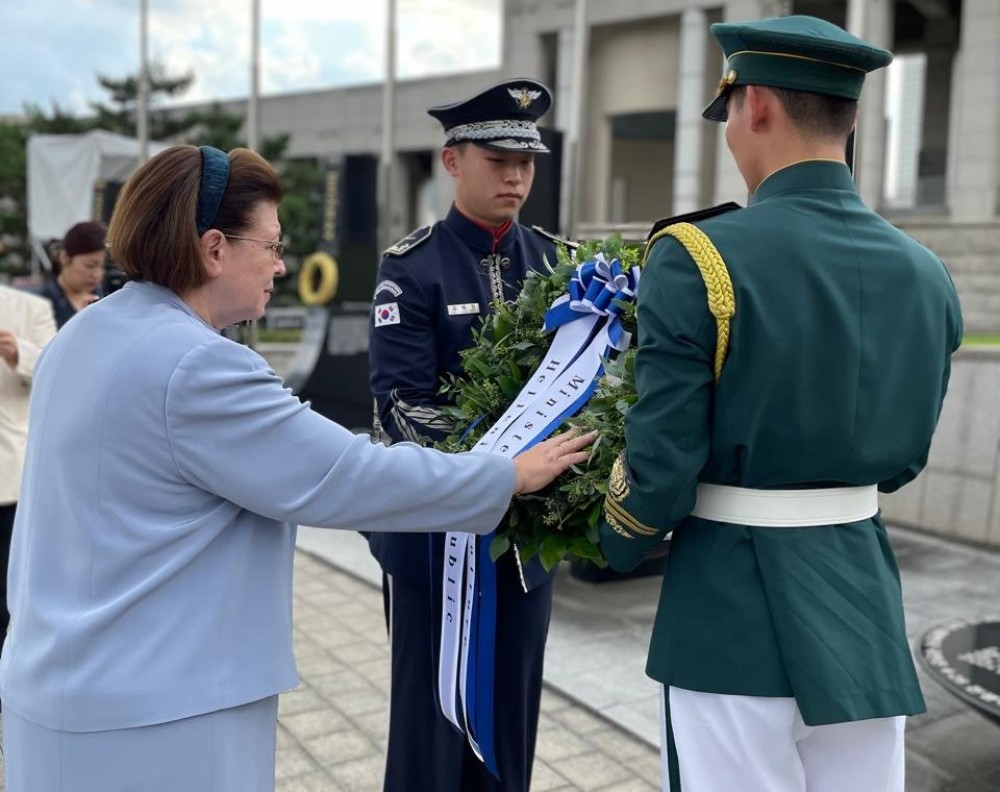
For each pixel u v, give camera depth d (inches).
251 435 49.6
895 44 952.9
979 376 197.5
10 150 1019.3
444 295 81.5
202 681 49.4
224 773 50.2
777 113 53.4
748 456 51.2
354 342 312.0
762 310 49.3
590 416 61.2
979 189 644.1
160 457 49.0
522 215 205.9
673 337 49.7
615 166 1037.2
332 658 138.3
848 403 50.8
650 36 792.3
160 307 51.9
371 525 53.2
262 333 654.5
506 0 858.8
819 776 56.6
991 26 633.0
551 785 102.9
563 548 62.8
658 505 50.8
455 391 77.3
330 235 330.0
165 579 49.2
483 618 73.4
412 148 1126.4
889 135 768.9
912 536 204.7
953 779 106.3
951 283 57.1
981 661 114.6
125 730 48.2
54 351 52.9
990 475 195.0
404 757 84.6
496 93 79.8
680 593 54.9
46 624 49.9
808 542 52.9
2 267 1024.9
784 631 51.4
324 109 1198.3
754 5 705.0
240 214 53.0
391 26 444.8
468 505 55.2
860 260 51.8
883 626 53.0
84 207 584.4
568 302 67.4
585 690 127.4
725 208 55.2
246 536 52.4
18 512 54.5
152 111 1122.7
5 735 52.8
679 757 54.4
